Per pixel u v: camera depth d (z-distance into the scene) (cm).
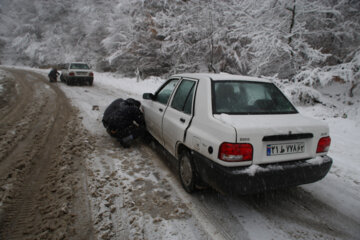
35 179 336
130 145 478
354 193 324
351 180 359
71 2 3356
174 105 355
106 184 326
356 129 609
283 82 905
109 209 273
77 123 624
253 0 981
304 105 898
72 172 357
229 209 280
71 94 1126
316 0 930
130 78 1930
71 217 258
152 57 1816
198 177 288
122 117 446
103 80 1836
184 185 315
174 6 1540
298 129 252
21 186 317
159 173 362
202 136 265
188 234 236
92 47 2622
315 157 268
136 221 254
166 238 231
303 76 856
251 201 299
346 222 263
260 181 235
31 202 284
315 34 989
